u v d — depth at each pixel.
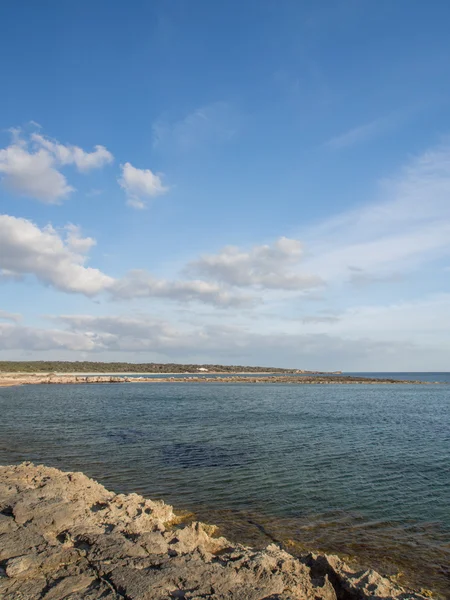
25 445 26.05
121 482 18.30
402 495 16.92
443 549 12.12
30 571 7.93
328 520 14.23
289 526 13.66
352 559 11.38
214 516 14.45
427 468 21.28
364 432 32.47
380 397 73.50
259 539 12.59
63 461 21.91
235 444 26.77
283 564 8.74
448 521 14.27
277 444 26.94
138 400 61.81
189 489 17.42
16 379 115.06
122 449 24.97
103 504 12.94
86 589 7.25
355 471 20.55
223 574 7.96
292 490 17.39
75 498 12.99
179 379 148.12
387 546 12.26
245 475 19.53
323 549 11.98
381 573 10.61
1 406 50.59
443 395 81.12
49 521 10.45
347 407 53.56
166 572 7.91
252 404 56.19
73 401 58.88
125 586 7.31
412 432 32.91
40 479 14.77
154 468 20.64
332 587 8.25
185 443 26.95
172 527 13.05
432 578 10.44
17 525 10.25
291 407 52.34
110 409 48.25
